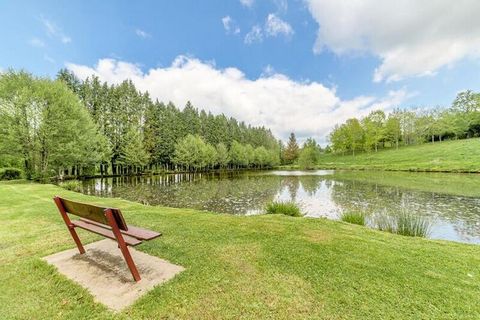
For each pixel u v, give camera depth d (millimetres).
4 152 19219
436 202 13297
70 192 12883
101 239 4887
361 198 14984
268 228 5746
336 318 2520
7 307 2715
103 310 2623
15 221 6426
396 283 3215
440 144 53719
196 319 2496
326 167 55469
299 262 3828
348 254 4176
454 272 3566
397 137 61188
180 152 49125
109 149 36000
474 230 8438
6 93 18797
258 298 2850
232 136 72250
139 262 3775
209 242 4730
